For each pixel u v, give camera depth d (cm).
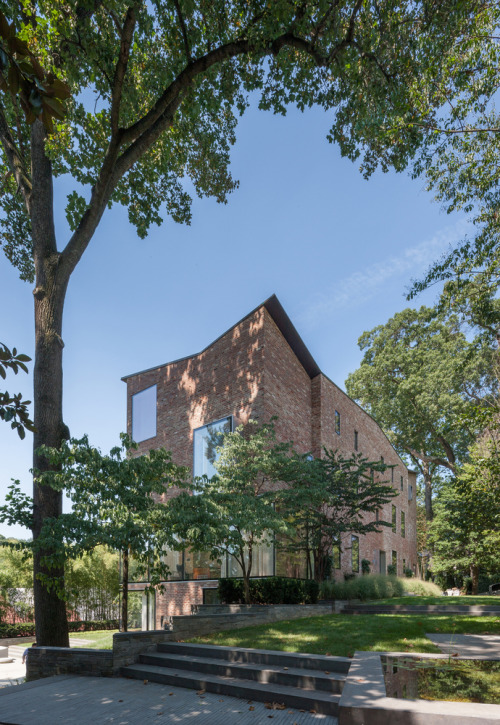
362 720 503
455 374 3381
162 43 1273
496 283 1556
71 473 1015
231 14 1136
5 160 1484
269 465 1466
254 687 691
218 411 1945
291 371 2030
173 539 1053
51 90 205
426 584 2364
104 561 2492
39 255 1193
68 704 671
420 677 629
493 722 464
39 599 1038
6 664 1795
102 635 2158
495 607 1391
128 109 1310
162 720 590
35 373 1144
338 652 829
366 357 4319
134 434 2358
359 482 1911
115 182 1189
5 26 194
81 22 966
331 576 2011
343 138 1416
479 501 1195
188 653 897
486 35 1224
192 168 1777
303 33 1098
